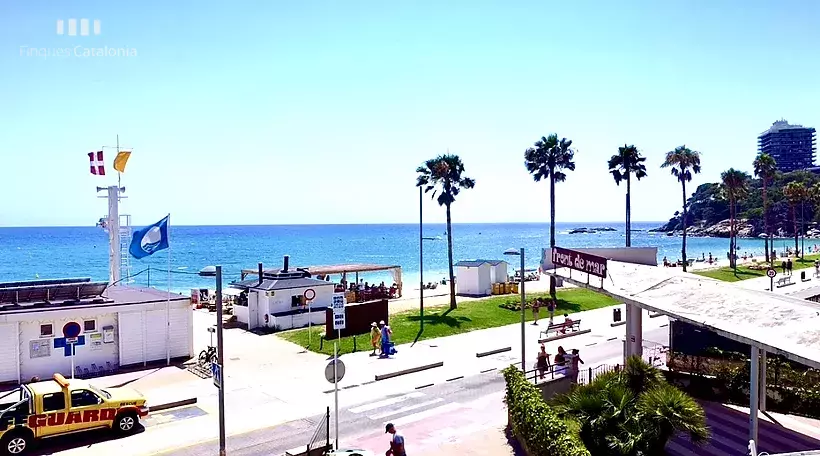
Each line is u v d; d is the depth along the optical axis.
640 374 17.69
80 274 90.12
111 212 37.72
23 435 17.06
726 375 21.95
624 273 24.66
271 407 21.61
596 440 15.24
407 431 19.17
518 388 18.42
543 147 51.47
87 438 18.33
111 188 37.75
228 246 162.25
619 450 14.67
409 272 92.25
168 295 28.98
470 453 17.27
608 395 16.03
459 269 55.22
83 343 26.16
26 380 24.83
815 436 18.08
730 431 18.53
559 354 23.16
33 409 17.31
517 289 54.75
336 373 16.59
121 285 36.06
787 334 14.28
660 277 22.53
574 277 23.98
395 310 43.28
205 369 26.69
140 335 27.58
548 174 52.31
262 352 30.39
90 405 18.14
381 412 21.11
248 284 38.62
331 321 33.84
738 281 62.44
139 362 27.53
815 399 20.16
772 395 20.92
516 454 17.16
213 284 77.44
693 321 16.50
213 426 19.58
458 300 49.72
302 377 25.69
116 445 17.78
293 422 20.00
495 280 56.03
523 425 16.72
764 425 19.06
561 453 13.92
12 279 83.06
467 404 22.06
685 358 23.19
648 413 15.35
